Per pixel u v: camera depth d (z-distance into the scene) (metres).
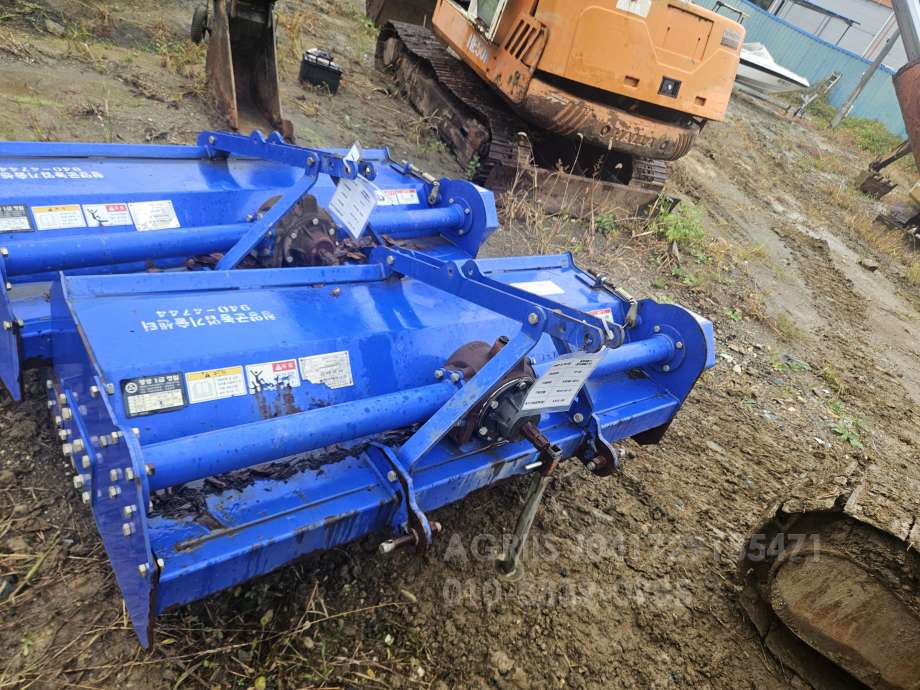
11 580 2.37
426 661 2.54
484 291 2.43
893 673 2.67
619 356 2.99
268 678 2.32
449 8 7.33
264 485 2.14
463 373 2.58
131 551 1.76
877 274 9.91
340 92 7.91
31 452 2.80
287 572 2.67
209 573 1.84
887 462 5.05
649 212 7.55
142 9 7.71
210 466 1.88
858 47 30.08
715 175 11.30
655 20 5.86
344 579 2.73
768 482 4.23
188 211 3.37
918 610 2.57
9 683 2.10
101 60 6.20
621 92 6.09
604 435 2.93
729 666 2.88
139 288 2.32
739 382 5.56
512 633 2.74
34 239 2.90
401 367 2.69
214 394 2.20
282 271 2.69
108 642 2.28
